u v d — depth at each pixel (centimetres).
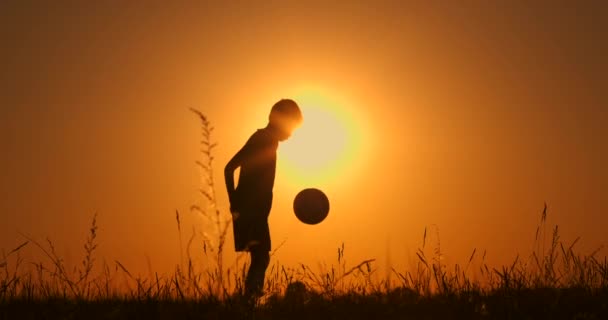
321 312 823
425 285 913
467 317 795
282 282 900
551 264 948
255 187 1125
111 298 862
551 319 777
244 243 1108
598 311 805
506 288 867
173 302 806
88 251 855
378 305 848
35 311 793
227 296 780
